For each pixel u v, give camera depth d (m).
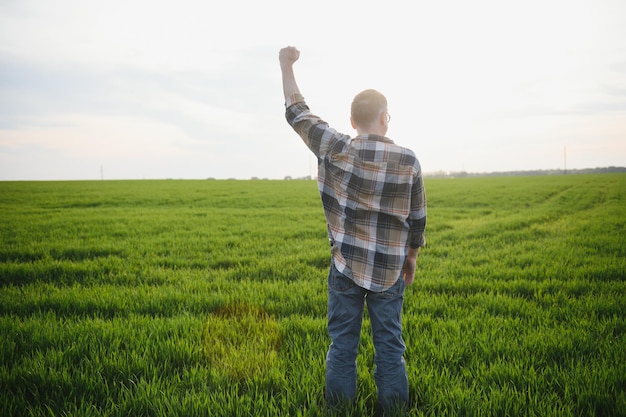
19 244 9.88
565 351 3.78
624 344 3.86
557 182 46.59
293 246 10.16
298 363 3.60
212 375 3.35
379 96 2.63
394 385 2.64
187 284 6.54
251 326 4.51
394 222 2.57
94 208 20.94
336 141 2.61
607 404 2.86
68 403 2.95
